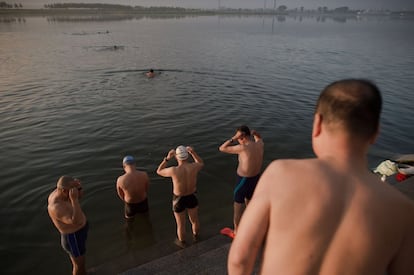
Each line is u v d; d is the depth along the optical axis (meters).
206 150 8.91
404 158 7.30
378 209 1.04
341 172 1.10
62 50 31.73
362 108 1.06
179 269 3.70
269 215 1.17
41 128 10.69
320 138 1.20
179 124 11.15
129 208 5.79
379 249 1.03
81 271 4.53
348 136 1.10
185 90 16.44
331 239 1.05
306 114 12.44
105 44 38.12
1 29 61.69
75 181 4.39
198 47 36.59
